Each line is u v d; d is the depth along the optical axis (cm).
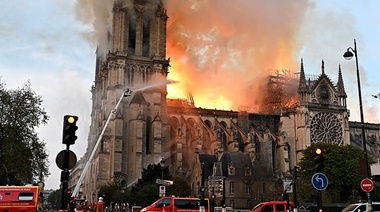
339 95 14688
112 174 11869
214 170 12200
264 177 12606
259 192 12394
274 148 13950
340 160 10525
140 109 12506
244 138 14012
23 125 8275
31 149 8350
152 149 12444
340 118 14550
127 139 12469
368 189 3103
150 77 13238
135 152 12162
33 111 8488
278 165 13788
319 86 14550
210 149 13700
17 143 7988
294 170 4700
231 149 13712
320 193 2683
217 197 11569
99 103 14488
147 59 13338
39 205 5044
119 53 12900
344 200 10644
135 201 9838
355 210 4538
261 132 14538
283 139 13738
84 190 14225
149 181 10531
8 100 8312
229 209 8094
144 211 5106
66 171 2291
